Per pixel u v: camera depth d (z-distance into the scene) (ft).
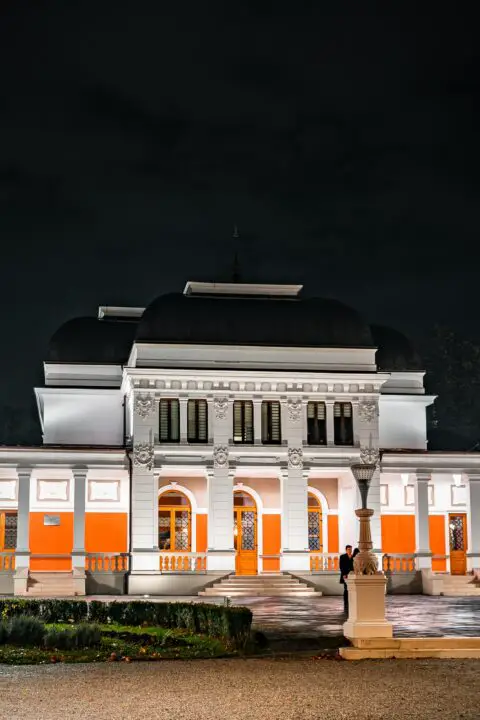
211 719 54.90
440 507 184.34
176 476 173.27
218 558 165.78
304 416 171.83
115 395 188.96
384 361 195.42
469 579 171.42
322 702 59.36
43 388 186.60
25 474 164.86
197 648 87.15
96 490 172.35
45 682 68.08
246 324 173.99
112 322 198.59
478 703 58.44
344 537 175.83
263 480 176.04
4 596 156.25
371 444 172.55
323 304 179.63
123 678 69.56
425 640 82.74
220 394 169.68
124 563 166.50
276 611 125.59
